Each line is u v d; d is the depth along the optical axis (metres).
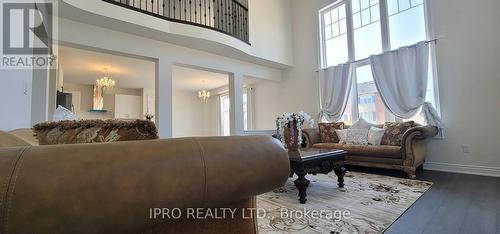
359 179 3.48
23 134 1.45
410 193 2.72
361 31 5.00
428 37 4.04
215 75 7.13
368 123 4.52
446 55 3.86
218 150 0.75
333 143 4.71
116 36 3.79
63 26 3.31
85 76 6.65
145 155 0.60
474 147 3.59
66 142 0.78
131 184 0.56
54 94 3.64
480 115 3.54
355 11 5.12
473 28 3.62
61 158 0.50
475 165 3.57
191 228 0.83
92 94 7.89
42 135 0.84
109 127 0.78
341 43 5.41
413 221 1.99
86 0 3.13
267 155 0.88
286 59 6.13
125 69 6.02
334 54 5.54
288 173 0.95
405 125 3.92
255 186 0.83
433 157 3.99
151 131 0.80
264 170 0.85
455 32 3.78
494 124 3.43
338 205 2.41
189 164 0.66
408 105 4.16
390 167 3.68
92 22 3.48
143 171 0.58
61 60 5.21
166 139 0.70
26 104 2.25
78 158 0.52
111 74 6.48
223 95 9.41
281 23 6.12
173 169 0.63
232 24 5.66
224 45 4.59
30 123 2.41
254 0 5.54
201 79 7.67
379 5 4.69
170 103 4.30
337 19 5.51
